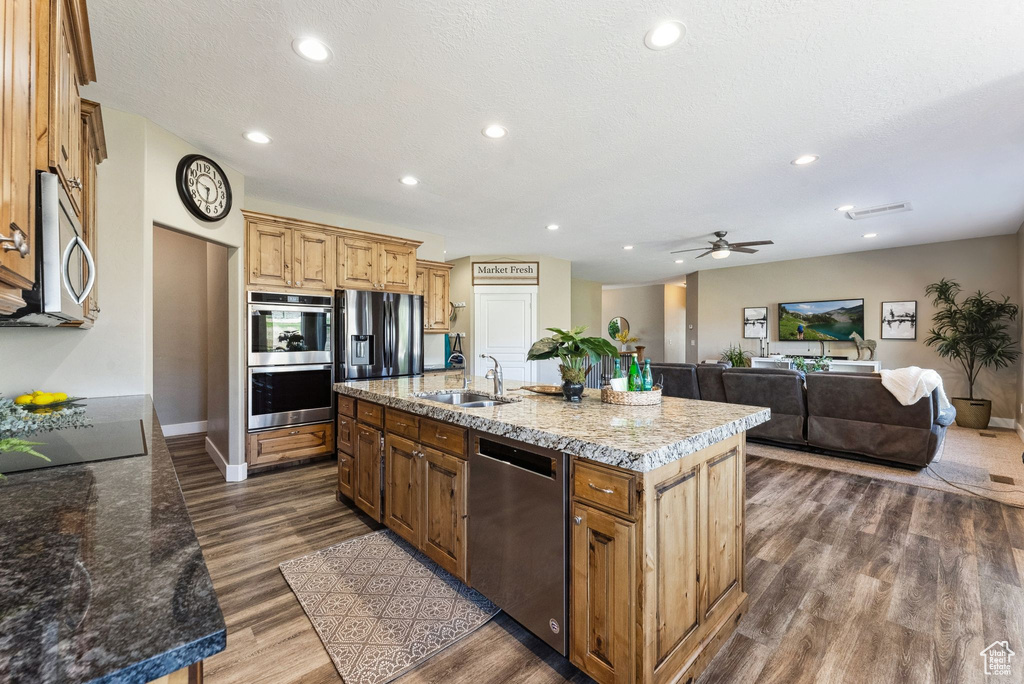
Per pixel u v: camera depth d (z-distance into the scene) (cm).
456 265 738
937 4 178
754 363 710
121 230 264
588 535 148
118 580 62
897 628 183
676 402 231
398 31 195
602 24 190
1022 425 517
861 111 263
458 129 286
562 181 378
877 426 396
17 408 190
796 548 252
